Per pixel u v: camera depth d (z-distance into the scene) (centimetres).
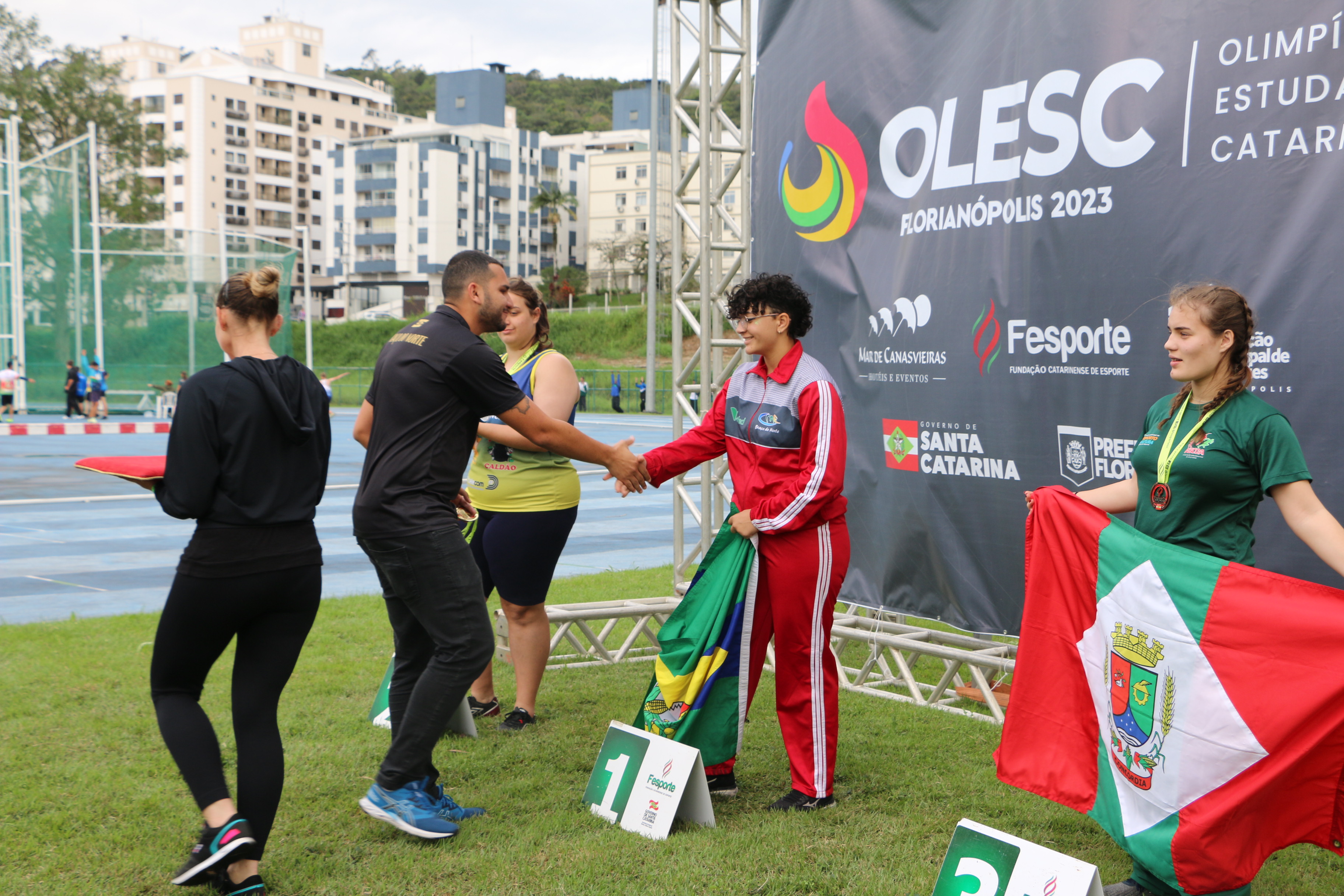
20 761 418
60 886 313
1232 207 403
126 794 386
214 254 3541
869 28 551
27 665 557
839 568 388
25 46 5372
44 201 3156
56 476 1645
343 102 12512
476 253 367
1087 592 326
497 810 384
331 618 705
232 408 304
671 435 2719
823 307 583
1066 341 460
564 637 673
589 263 10756
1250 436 286
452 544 352
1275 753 280
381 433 357
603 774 392
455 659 352
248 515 307
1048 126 464
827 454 374
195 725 312
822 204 582
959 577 515
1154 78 426
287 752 438
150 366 3306
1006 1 482
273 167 11512
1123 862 347
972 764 442
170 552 997
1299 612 278
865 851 347
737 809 393
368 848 347
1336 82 375
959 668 595
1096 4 445
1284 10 388
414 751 352
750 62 652
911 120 530
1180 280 418
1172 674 297
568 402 477
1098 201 446
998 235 486
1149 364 429
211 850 296
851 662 641
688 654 393
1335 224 375
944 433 517
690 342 5794
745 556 392
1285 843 287
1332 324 377
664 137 5994
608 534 1231
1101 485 448
